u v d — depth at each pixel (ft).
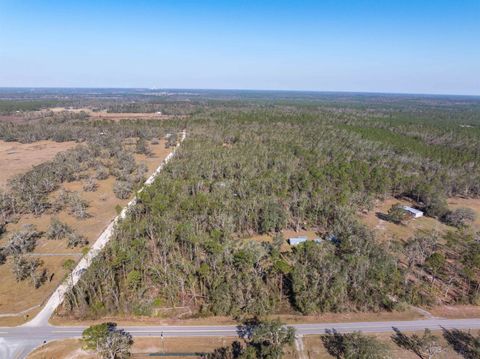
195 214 283.38
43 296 203.10
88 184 381.60
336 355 162.91
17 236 250.37
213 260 220.84
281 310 195.62
